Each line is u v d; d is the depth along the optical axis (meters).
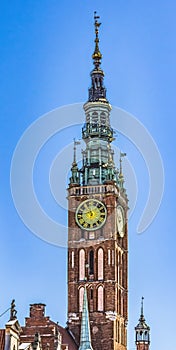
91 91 145.38
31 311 114.75
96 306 127.94
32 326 113.31
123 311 133.75
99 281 129.12
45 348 110.06
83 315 123.12
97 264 130.25
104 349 125.44
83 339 121.50
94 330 126.62
